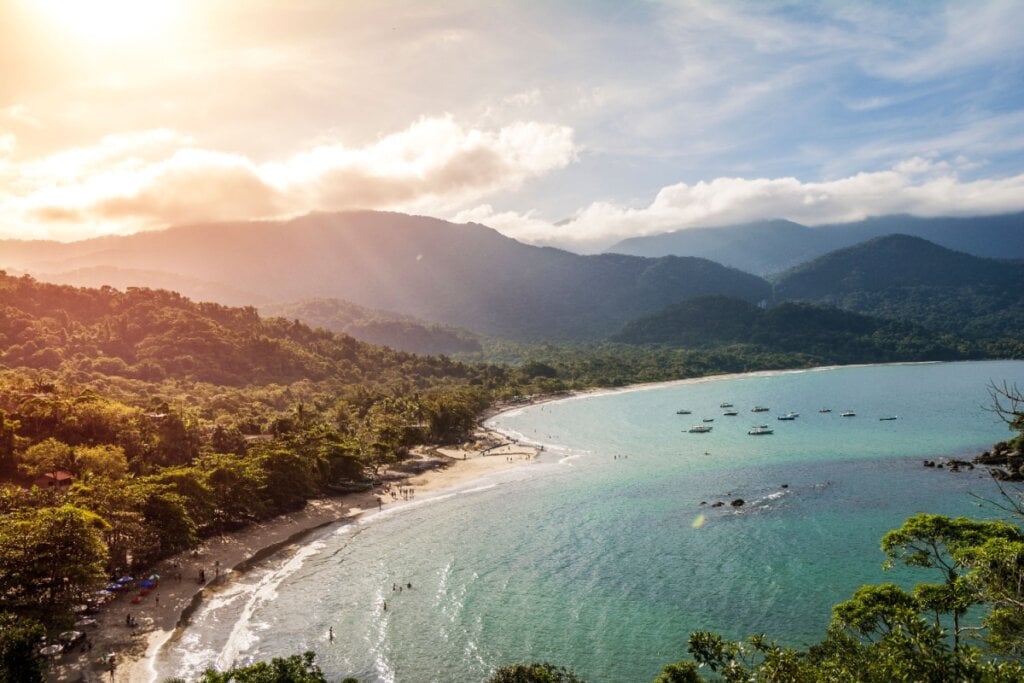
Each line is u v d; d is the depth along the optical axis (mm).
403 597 84750
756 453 172250
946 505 115188
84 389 170625
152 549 93438
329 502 134250
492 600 83250
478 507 128625
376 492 142500
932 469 143500
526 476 155625
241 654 69125
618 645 70688
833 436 192000
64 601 70375
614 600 82188
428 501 134250
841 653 46125
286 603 82875
